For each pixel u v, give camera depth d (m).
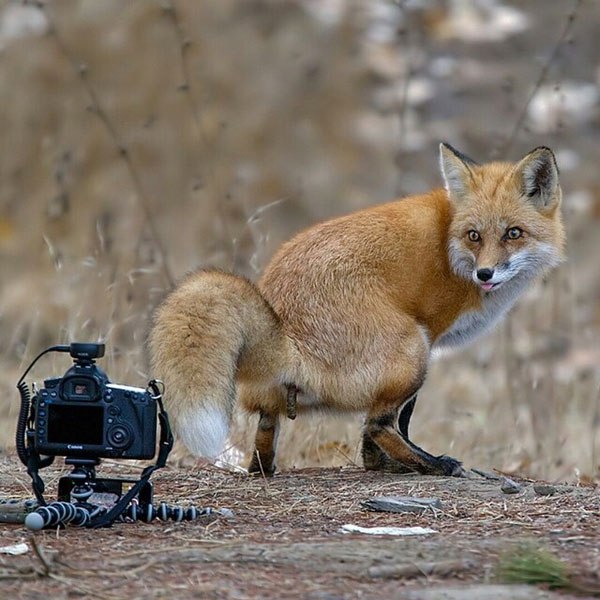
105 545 9.16
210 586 8.01
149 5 28.62
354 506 11.21
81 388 9.64
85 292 17.53
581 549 9.13
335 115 30.19
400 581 8.30
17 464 13.73
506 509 11.02
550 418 17.50
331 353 13.05
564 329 21.20
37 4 23.33
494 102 30.31
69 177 24.45
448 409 18.42
